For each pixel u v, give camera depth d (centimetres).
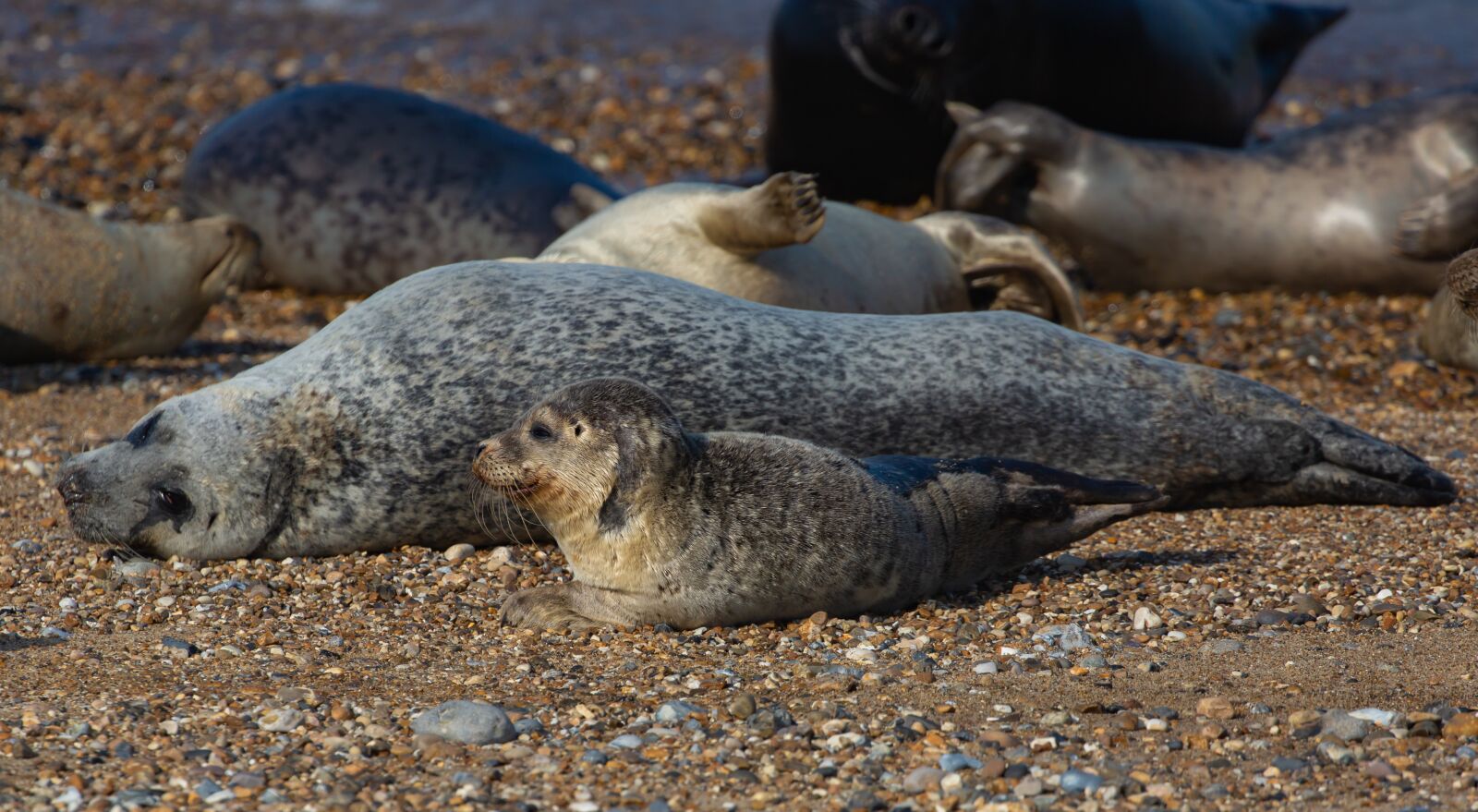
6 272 3297
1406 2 8438
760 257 2762
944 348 2311
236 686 1644
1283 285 4031
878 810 1334
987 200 4116
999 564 2023
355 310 2320
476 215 4003
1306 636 1809
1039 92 4569
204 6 8788
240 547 2155
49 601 1973
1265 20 5147
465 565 2155
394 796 1362
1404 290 3947
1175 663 1714
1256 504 2408
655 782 1398
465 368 2195
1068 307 3306
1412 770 1387
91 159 5284
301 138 4112
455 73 7075
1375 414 3042
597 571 1867
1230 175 4019
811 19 4503
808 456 1859
